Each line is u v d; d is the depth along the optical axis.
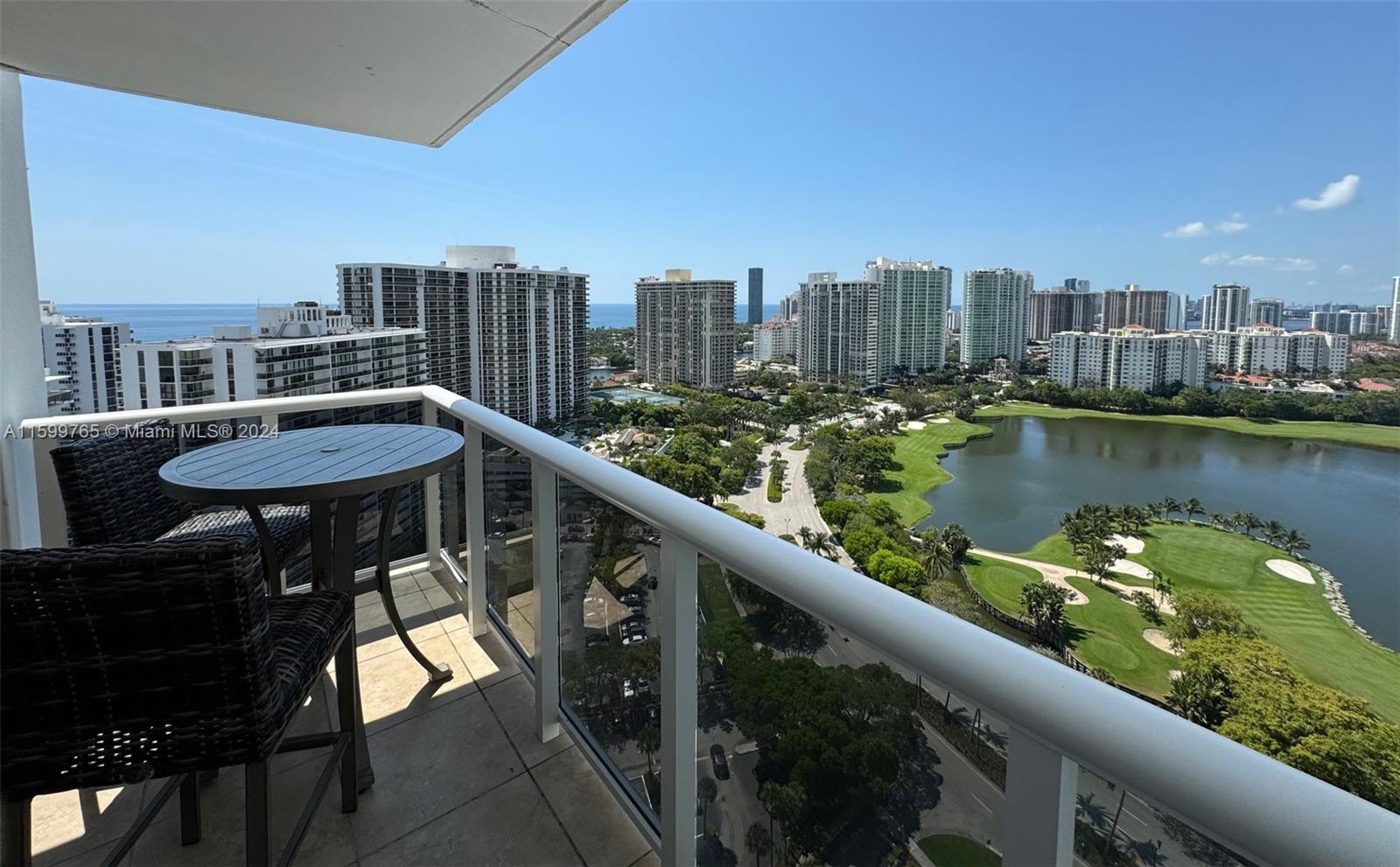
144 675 1.03
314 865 1.48
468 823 1.61
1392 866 0.36
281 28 1.86
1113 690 0.55
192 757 1.07
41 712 1.00
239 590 1.04
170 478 1.68
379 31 1.89
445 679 2.22
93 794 1.70
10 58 2.08
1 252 2.36
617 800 1.62
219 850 1.51
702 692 1.24
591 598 1.71
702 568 1.20
